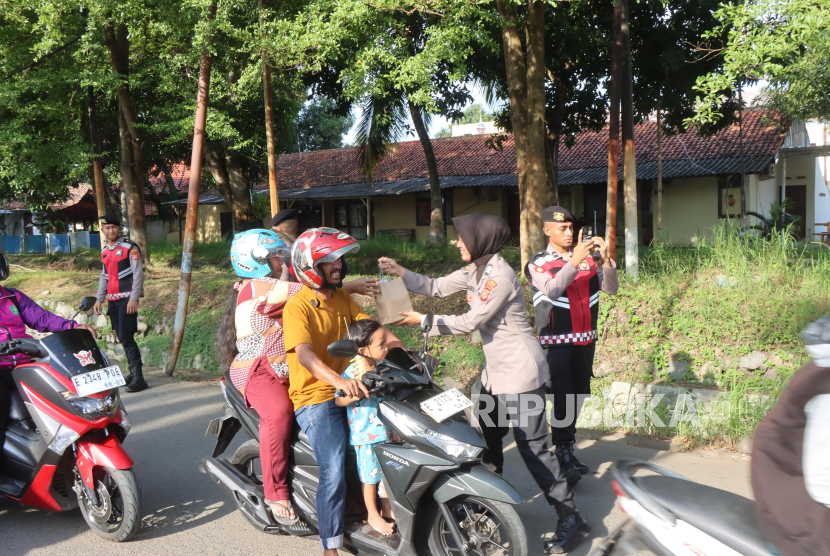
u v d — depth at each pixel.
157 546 3.99
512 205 22.22
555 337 4.65
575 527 3.78
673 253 8.85
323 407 3.58
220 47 9.40
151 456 5.61
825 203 25.67
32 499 4.30
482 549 3.38
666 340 6.91
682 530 2.57
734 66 6.00
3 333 4.54
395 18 9.17
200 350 9.41
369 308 9.20
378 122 16.38
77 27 11.80
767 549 2.36
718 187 18.66
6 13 10.76
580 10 11.43
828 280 6.99
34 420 4.18
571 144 15.24
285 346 3.56
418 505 3.38
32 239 28.50
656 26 11.62
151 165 22.39
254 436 3.98
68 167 13.41
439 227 18.38
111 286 7.64
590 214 20.38
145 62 13.59
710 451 5.28
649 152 20.00
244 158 20.19
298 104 18.27
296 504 3.77
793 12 5.89
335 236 3.60
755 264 7.66
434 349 7.85
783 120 18.31
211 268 14.57
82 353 4.21
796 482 2.25
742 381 6.25
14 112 13.26
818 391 2.19
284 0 9.96
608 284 4.68
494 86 13.75
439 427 3.29
